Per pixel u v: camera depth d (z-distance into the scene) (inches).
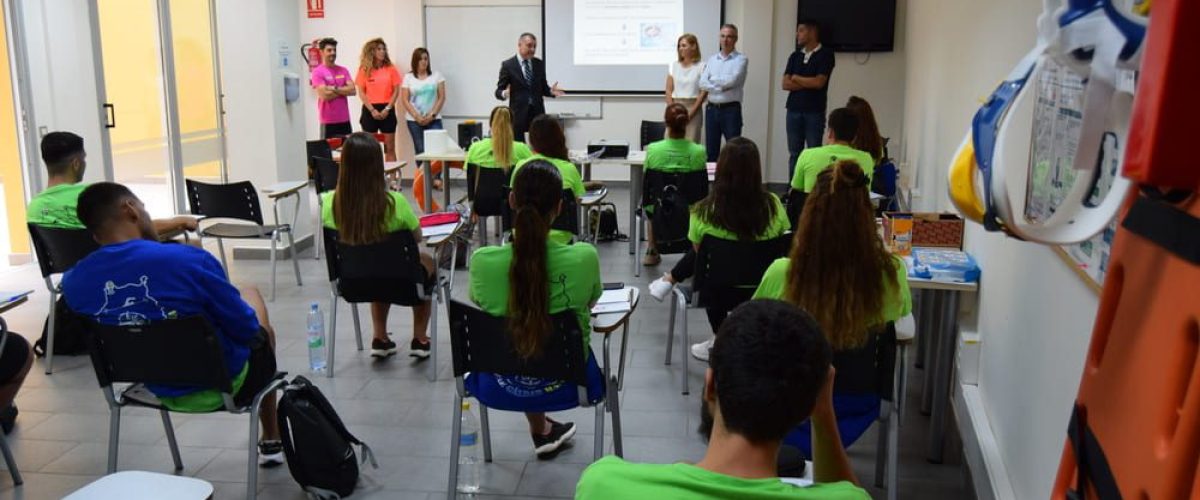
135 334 98.7
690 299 146.2
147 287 98.1
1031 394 89.1
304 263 240.1
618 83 353.4
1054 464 78.7
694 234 138.5
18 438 131.0
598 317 110.3
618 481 47.5
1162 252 37.2
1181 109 33.2
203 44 273.7
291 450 110.0
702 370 156.7
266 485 116.7
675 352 166.2
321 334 171.0
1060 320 78.5
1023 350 93.8
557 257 99.7
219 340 98.8
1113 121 42.3
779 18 329.4
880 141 199.8
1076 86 64.9
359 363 161.8
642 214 219.9
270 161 242.1
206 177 281.4
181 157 268.1
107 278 98.0
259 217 200.1
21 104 230.4
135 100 251.8
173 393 103.7
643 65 350.9
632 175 248.4
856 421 96.5
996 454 104.0
